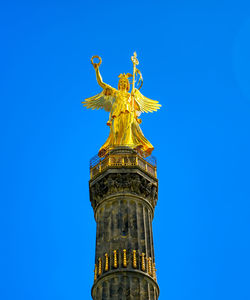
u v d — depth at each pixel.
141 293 55.78
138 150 67.38
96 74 74.31
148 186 64.31
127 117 70.31
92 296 57.59
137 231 60.25
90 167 66.56
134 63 76.00
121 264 57.31
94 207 64.50
